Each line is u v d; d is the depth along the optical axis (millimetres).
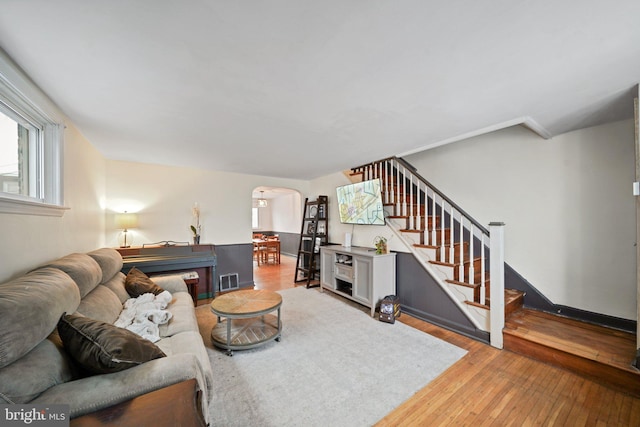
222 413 1691
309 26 1181
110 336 1231
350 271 3850
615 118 2443
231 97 1883
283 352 2471
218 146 3143
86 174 2789
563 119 2445
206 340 2723
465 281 3094
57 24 1140
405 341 2693
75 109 2051
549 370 2158
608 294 2648
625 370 1888
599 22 1165
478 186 3678
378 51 1376
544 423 1603
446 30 1218
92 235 3031
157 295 2545
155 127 2479
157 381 1137
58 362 1159
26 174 1837
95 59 1416
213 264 4062
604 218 2670
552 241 3010
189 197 4410
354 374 2115
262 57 1416
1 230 1400
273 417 1660
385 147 3229
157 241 4125
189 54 1383
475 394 1870
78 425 907
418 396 1854
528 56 1430
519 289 3250
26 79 1574
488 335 2652
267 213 10219
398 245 3678
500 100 1986
